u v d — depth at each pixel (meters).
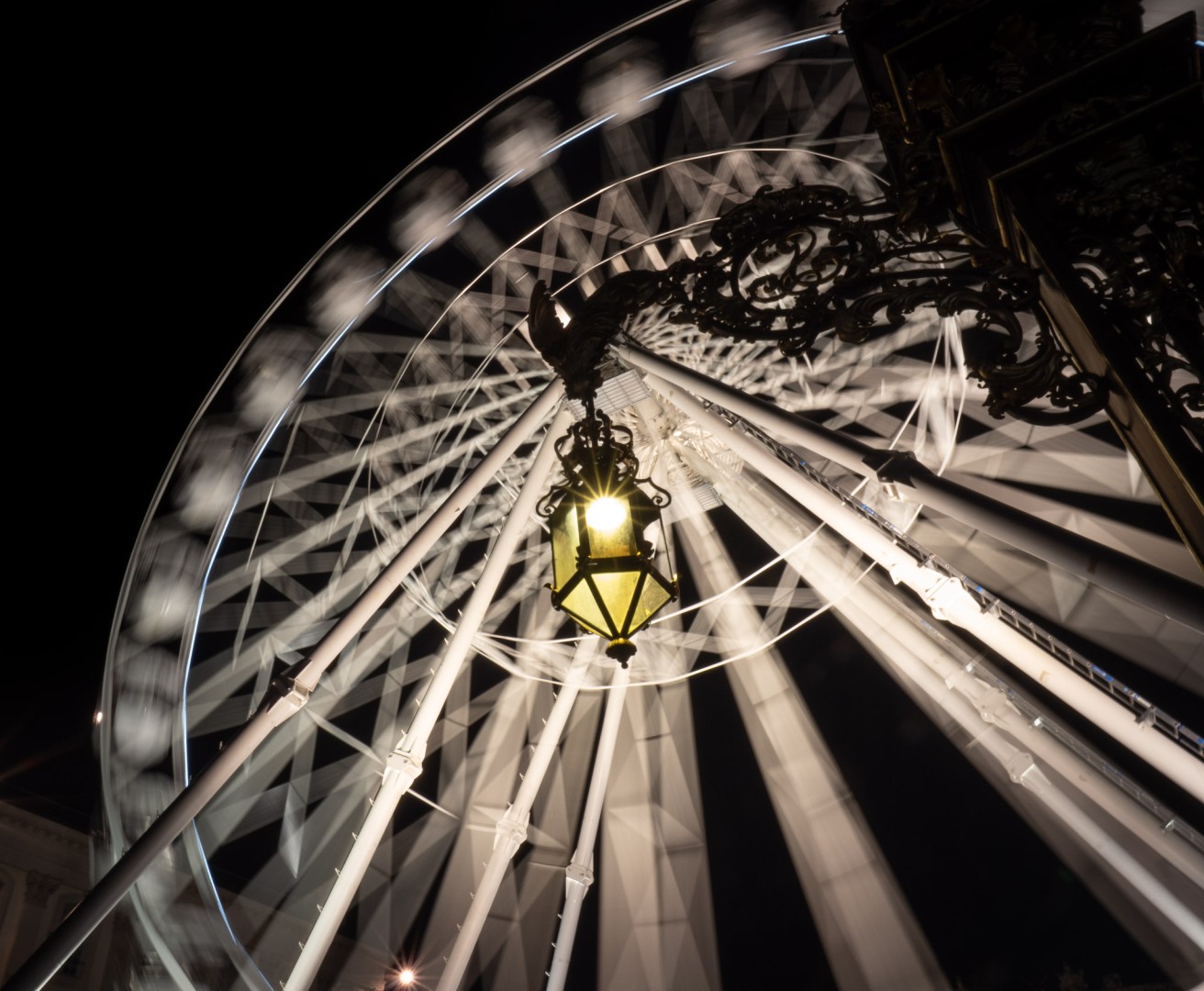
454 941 11.83
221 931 10.23
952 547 11.76
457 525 13.38
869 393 12.79
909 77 3.52
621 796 17.81
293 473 11.88
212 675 11.16
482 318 13.05
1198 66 3.16
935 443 11.73
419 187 12.35
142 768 10.44
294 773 13.98
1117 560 3.10
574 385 3.70
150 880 10.27
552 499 3.54
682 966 21.22
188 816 8.84
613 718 14.55
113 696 10.88
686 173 13.17
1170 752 7.04
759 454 9.66
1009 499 11.45
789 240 3.71
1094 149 3.16
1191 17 3.07
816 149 12.27
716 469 12.52
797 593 13.34
